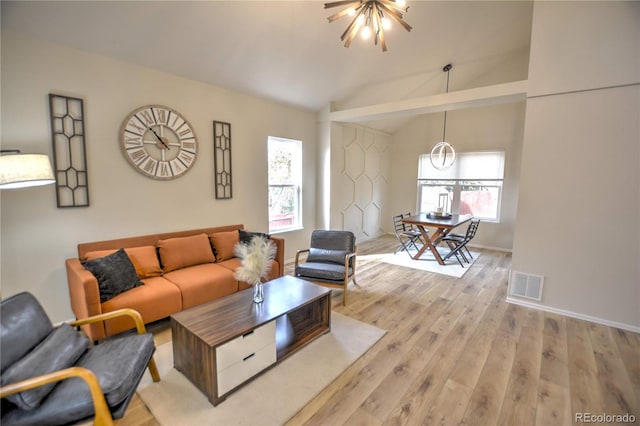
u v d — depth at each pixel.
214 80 3.71
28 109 2.49
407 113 4.46
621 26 2.66
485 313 3.13
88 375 1.35
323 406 1.85
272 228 4.86
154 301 2.55
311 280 3.44
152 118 3.24
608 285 2.89
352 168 6.31
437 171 6.82
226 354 1.86
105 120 2.92
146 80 3.18
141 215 3.25
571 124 2.93
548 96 3.01
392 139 7.49
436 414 1.78
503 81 5.39
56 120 2.63
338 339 2.59
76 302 2.47
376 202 7.21
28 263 2.57
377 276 4.32
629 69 2.65
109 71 2.91
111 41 2.75
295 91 4.44
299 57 3.71
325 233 3.87
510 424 1.71
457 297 3.56
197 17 2.76
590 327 2.85
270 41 3.31
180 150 3.50
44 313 1.78
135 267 2.82
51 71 2.58
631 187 2.74
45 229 2.64
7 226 2.46
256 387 2.00
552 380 2.08
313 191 5.42
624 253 2.81
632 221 2.76
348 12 2.10
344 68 4.19
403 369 2.20
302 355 2.35
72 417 1.36
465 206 6.49
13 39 2.39
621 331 2.78
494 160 6.07
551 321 2.97
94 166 2.88
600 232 2.89
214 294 2.98
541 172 3.11
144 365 1.75
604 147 2.81
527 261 3.26
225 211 4.06
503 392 1.96
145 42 2.87
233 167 4.11
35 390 1.35
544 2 2.96
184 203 3.61
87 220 2.87
